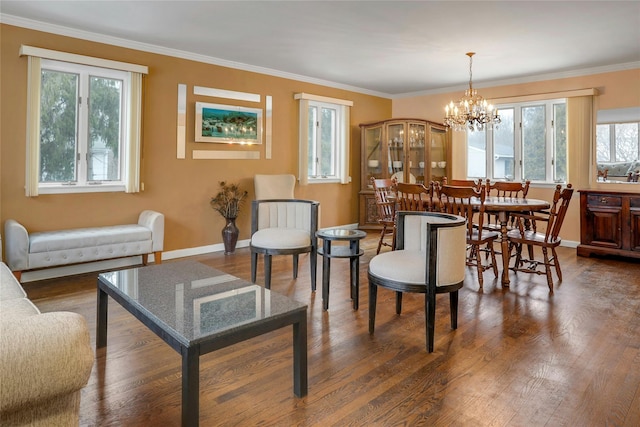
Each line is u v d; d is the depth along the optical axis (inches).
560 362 91.0
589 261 187.9
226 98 206.1
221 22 150.9
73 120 163.6
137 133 174.1
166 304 77.7
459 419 70.4
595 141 214.8
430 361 91.6
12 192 149.4
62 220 160.6
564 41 171.5
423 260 103.9
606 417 71.0
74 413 47.9
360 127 272.8
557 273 154.5
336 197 266.2
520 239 149.3
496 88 248.4
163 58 183.9
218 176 205.9
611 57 194.9
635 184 204.1
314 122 252.5
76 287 143.9
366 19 147.6
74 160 164.4
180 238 194.4
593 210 194.4
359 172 280.1
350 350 97.0
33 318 45.3
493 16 144.3
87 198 166.4
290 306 77.0
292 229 146.9
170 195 189.8
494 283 153.9
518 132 241.9
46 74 156.9
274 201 152.6
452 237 98.1
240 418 70.4
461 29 157.6
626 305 128.1
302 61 205.2
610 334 106.0
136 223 179.3
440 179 273.7
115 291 87.2
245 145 215.3
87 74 164.9
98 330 96.2
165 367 88.0
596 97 213.8
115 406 73.7
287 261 186.1
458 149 264.2
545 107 232.8
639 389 80.0
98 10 139.8
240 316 71.9
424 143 266.1
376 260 107.3
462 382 82.6
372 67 215.8
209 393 78.4
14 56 147.3
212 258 191.3
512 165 246.1
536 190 236.4
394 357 93.4
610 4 134.0
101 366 88.0
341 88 261.6
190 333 64.7
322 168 260.4
